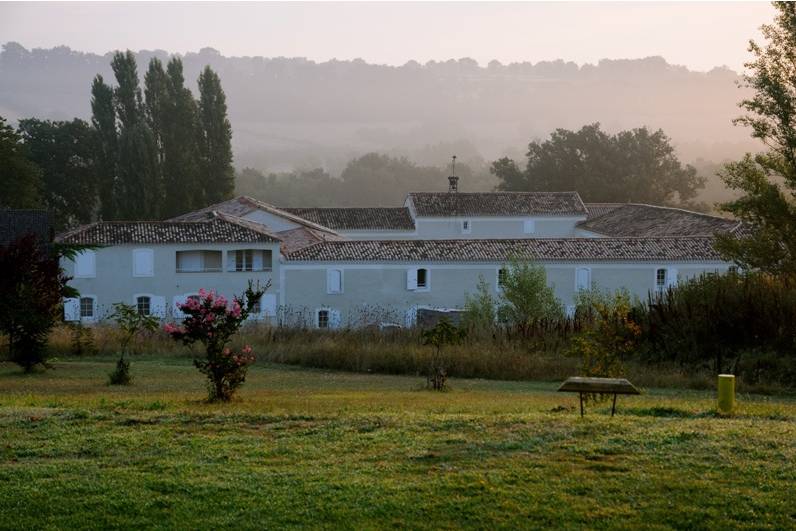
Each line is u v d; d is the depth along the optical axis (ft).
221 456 37.76
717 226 183.42
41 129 264.52
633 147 317.63
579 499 32.30
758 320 89.81
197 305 60.44
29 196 222.28
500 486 33.55
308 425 43.37
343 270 163.32
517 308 132.05
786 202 119.85
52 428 42.88
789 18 120.06
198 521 30.71
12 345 92.38
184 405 54.34
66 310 158.30
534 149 328.29
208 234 162.50
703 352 90.38
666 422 43.80
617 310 87.25
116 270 160.04
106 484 33.99
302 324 155.33
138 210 244.63
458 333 95.50
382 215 234.58
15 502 32.24
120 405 52.21
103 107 256.93
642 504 31.76
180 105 259.80
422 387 81.66
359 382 87.30
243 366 62.18
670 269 164.14
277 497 32.68
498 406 56.49
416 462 36.76
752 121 124.16
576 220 238.07
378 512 31.27
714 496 32.37
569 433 40.70
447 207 233.35
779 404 63.05
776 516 30.78
